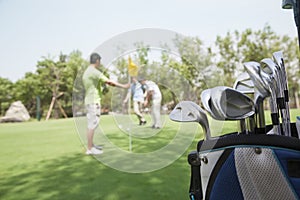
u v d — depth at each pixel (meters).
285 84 0.72
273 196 0.53
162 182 1.65
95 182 1.72
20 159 2.52
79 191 1.58
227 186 0.57
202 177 0.62
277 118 0.68
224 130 0.74
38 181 1.82
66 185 1.71
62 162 2.33
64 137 3.80
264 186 0.53
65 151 2.82
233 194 0.57
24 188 1.68
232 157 0.56
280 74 0.70
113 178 1.77
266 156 0.53
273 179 0.53
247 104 0.60
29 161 2.43
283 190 0.52
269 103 0.69
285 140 0.52
